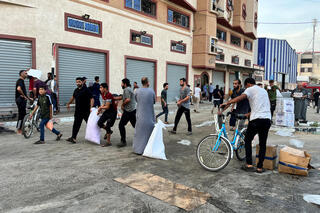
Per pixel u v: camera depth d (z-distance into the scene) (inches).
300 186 151.7
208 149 184.1
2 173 163.6
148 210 118.9
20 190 137.9
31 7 404.2
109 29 530.9
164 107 388.5
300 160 168.6
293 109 377.1
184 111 309.0
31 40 407.2
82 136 289.9
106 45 526.9
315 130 359.6
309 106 900.0
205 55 794.8
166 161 199.6
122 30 561.0
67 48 460.4
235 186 150.5
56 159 196.4
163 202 127.3
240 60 1125.7
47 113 250.5
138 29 602.9
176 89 761.0
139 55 611.2
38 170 170.4
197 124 396.8
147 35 630.5
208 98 903.7
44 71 425.1
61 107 450.6
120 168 178.2
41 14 416.2
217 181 158.1
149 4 641.6
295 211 120.7
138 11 599.5
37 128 303.3
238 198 134.3
